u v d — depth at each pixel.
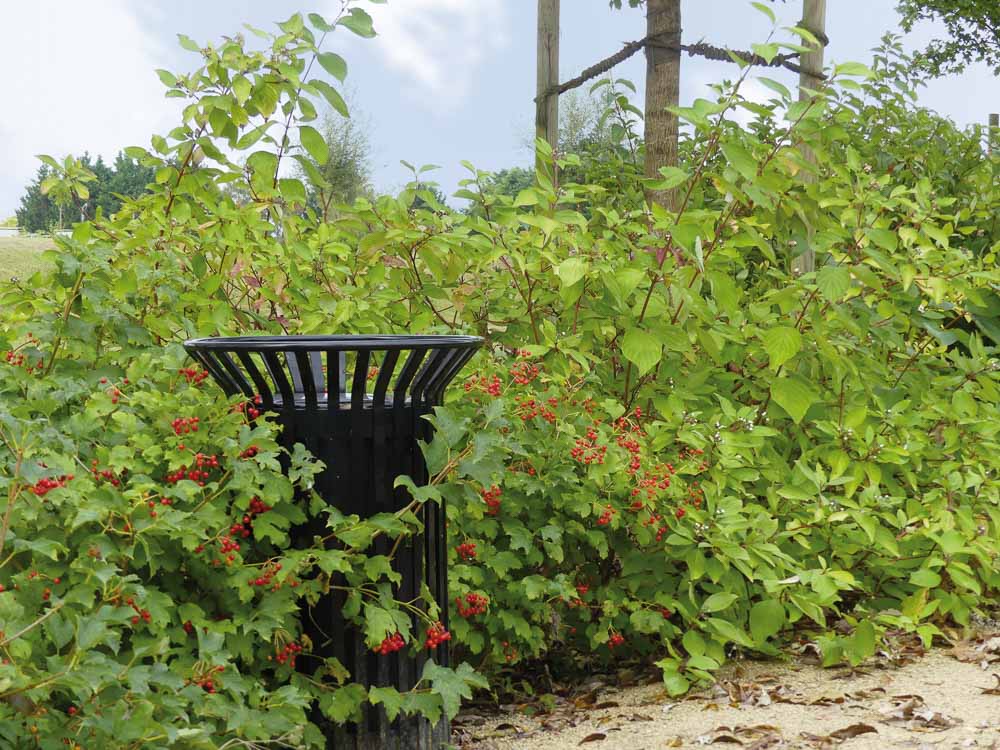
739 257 5.39
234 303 5.71
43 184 5.41
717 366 5.85
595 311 5.53
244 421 3.47
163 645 2.72
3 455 3.08
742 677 4.55
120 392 3.77
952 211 9.04
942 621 5.34
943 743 3.40
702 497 5.14
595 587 5.04
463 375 4.98
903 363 6.78
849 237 5.89
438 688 3.46
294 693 3.07
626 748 3.68
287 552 3.38
